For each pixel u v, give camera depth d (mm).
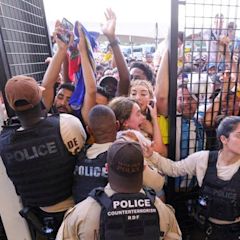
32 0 1670
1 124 1153
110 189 768
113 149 752
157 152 1308
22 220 1350
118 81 1596
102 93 1511
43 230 1161
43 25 1871
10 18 1305
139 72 1767
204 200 1233
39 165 1033
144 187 872
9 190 1287
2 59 1123
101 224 709
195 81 1275
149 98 1414
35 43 1683
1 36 1138
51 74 1380
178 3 1107
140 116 1271
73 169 1104
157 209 771
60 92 1508
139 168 735
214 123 1363
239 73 1310
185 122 1344
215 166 1196
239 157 1152
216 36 1203
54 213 1141
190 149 1399
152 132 1363
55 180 1066
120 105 1238
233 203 1151
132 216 716
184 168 1267
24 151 1021
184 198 1477
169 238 841
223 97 1334
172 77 1228
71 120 1095
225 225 1208
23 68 1448
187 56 1219
